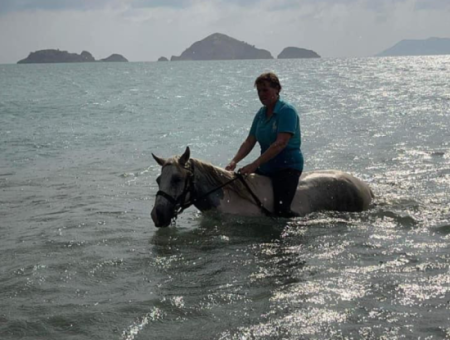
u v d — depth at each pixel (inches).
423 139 587.2
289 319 177.5
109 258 246.8
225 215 300.7
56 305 195.5
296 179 305.6
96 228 299.3
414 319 174.1
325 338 164.1
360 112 892.6
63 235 286.8
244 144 324.8
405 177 409.4
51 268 234.7
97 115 973.2
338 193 320.5
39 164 524.7
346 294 195.8
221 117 890.7
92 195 387.2
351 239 267.0
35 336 172.9
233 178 301.7
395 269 220.2
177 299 197.6
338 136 630.5
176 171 284.0
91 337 171.2
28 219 325.1
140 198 374.0
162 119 885.2
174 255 250.2
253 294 200.1
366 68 3595.0
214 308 189.0
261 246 260.5
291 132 295.9
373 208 328.2
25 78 3080.7
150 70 4441.4
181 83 2133.4
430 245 252.5
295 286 205.8
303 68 3887.8
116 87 1957.4
